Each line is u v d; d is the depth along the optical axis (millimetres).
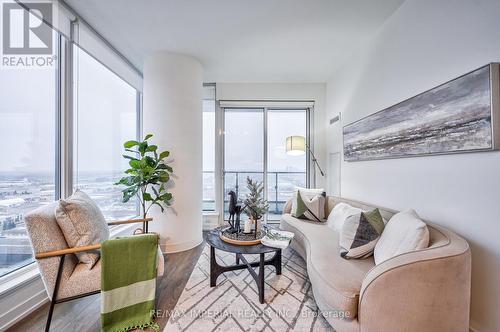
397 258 1080
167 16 2059
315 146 3646
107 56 2480
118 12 2002
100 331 1354
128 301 1344
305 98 3645
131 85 3016
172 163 2625
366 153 2344
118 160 2818
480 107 1222
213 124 3664
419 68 1694
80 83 2156
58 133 1924
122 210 2904
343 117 3014
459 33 1373
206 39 2424
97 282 1335
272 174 3836
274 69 3164
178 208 2645
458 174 1387
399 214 1536
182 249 2648
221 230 2078
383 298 1047
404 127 1802
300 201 2777
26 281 1473
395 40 1974
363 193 2463
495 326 1187
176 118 2650
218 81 3576
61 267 1256
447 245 1105
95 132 2391
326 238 2018
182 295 1717
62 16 1881
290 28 2236
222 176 3666
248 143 3756
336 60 2900
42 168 1785
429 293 1021
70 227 1329
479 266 1263
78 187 2125
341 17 2066
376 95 2260
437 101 1493
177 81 2668
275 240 1795
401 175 1876
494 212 1194
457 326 1046
